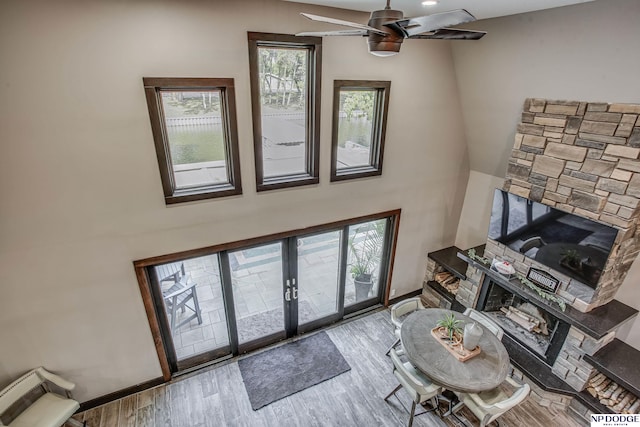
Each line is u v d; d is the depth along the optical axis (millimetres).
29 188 2643
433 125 4445
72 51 2441
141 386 3844
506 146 4324
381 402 3807
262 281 4359
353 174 4113
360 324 5020
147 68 2689
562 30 2957
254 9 2908
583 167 3256
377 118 4055
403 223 4867
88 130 2674
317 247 4516
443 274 5473
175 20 2664
